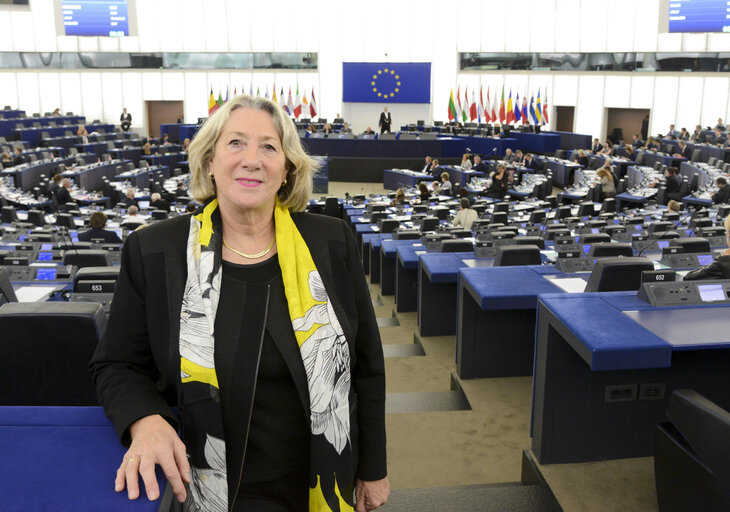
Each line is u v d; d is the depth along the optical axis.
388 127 23.06
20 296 4.19
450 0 24.78
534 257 4.05
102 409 1.04
